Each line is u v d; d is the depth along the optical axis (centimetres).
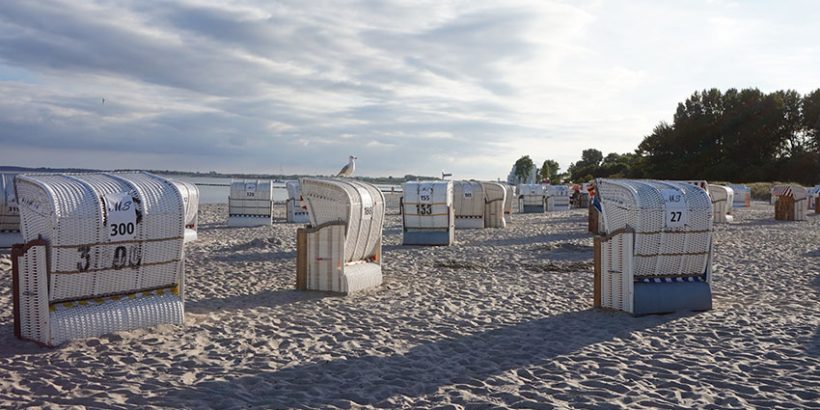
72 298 732
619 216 921
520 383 603
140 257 773
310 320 865
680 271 938
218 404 537
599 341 761
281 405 538
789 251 1686
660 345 741
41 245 698
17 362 643
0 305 950
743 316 888
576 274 1314
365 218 1127
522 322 864
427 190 1909
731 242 1922
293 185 3025
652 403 544
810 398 557
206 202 5831
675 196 913
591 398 558
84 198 725
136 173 841
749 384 592
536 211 4134
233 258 1548
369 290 1110
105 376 608
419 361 674
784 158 7219
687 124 7900
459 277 1272
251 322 846
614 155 11569
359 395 566
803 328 810
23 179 731
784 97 7619
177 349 706
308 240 1088
